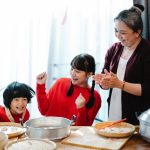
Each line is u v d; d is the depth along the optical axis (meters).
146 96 1.72
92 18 2.67
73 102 1.88
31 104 2.62
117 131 1.36
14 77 2.66
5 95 1.84
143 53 1.71
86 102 1.82
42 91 1.93
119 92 1.81
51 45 2.68
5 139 1.16
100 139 1.30
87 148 1.21
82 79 1.87
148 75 1.68
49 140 1.23
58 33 2.68
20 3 2.59
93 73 1.90
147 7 2.28
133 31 1.66
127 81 1.75
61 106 1.91
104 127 1.46
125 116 1.79
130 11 1.67
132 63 1.74
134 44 1.77
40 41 2.66
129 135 1.33
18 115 1.87
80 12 2.66
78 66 1.84
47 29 2.65
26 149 1.12
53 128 1.28
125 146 1.24
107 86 1.62
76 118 1.71
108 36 2.68
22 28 2.62
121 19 1.65
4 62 2.64
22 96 1.84
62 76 2.73
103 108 2.69
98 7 2.65
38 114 2.64
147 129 1.23
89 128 1.47
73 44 2.71
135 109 1.77
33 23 2.63
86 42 2.70
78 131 1.42
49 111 1.95
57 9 2.63
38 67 2.68
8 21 2.59
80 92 1.89
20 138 1.33
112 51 1.92
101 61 2.70
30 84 2.66
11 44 2.63
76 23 2.67
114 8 2.64
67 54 2.72
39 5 2.61
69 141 1.27
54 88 2.01
